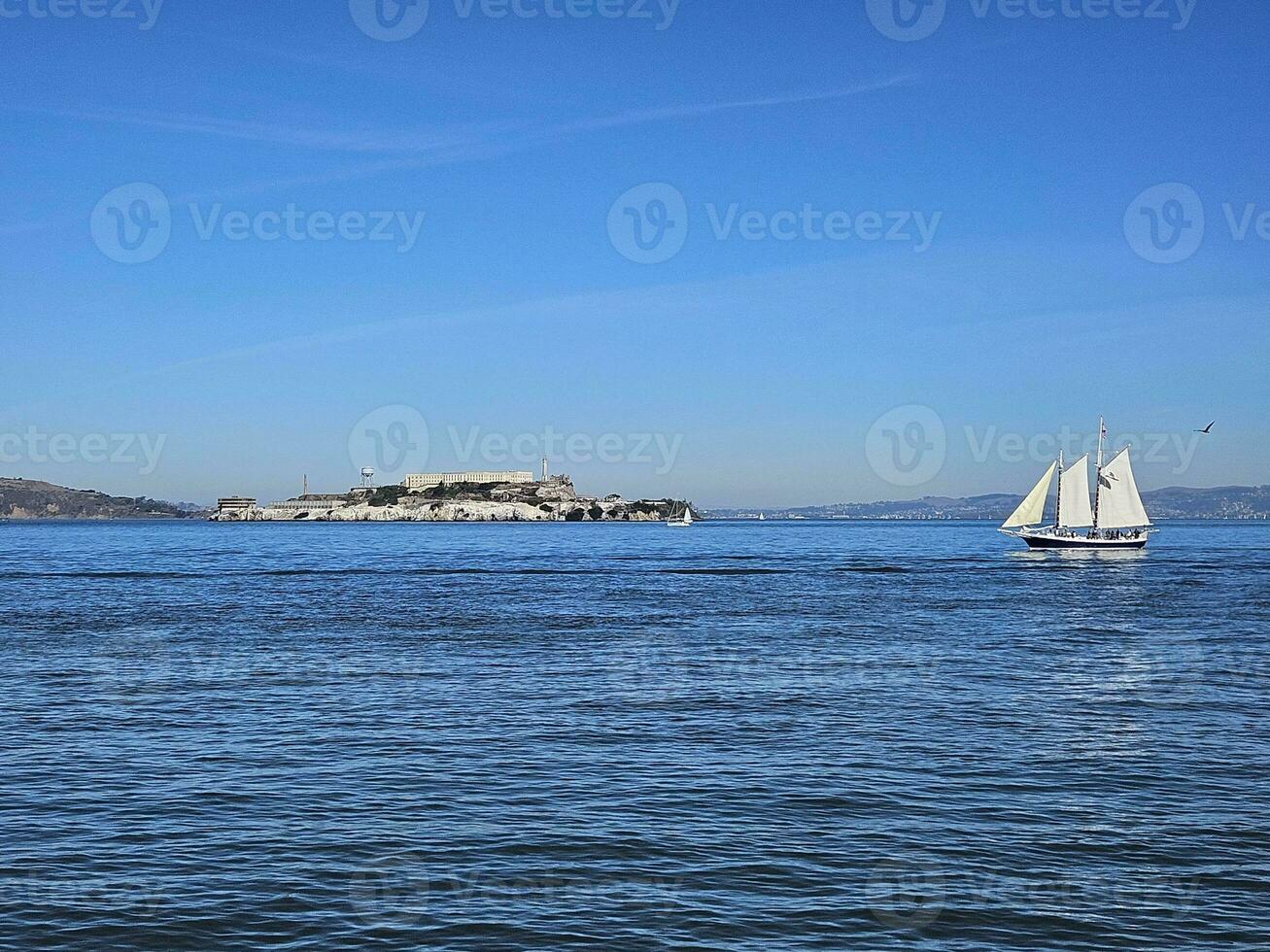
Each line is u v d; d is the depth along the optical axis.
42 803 24.69
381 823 23.38
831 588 96.12
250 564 135.75
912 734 32.16
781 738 31.56
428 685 40.88
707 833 22.78
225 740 31.12
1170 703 37.38
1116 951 17.38
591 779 26.89
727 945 17.45
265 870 20.55
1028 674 43.94
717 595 86.62
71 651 50.97
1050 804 24.91
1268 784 26.73
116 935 17.75
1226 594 88.88
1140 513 157.75
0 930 17.88
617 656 49.44
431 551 183.38
